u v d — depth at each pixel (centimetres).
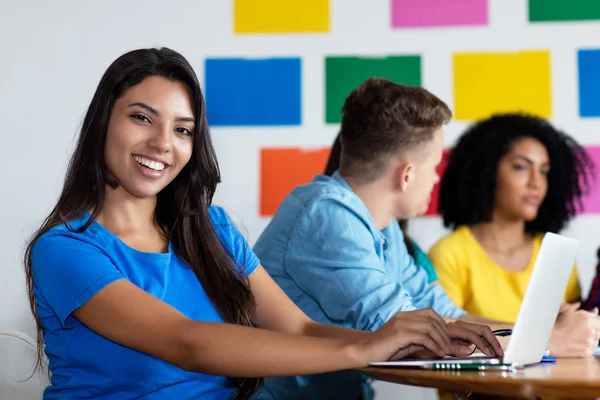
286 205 163
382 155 163
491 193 235
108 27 240
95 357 113
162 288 121
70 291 108
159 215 130
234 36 241
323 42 240
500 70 238
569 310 149
